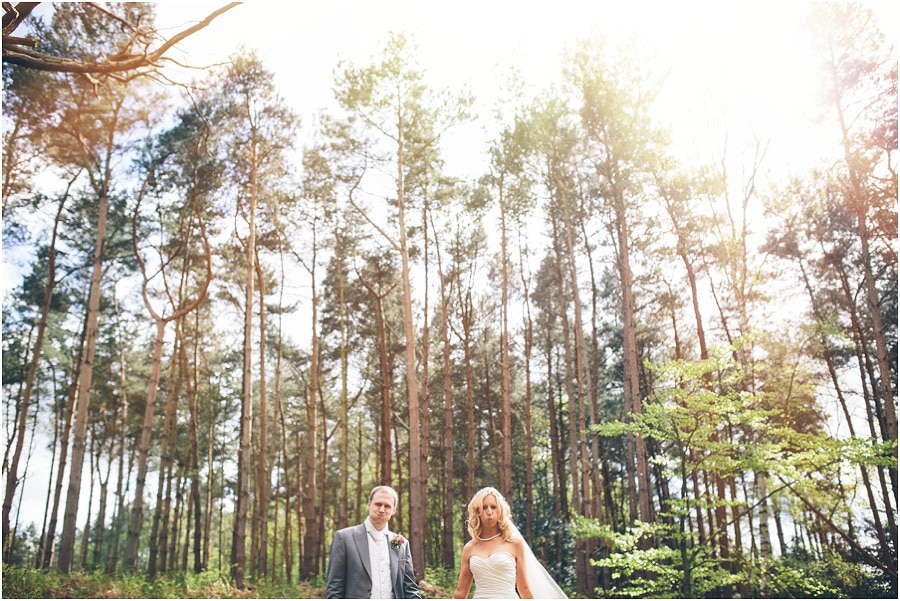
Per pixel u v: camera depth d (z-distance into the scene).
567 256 21.73
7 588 10.72
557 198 19.53
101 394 21.53
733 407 9.27
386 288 20.94
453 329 21.67
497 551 5.25
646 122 15.66
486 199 19.72
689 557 9.17
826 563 11.64
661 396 10.05
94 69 5.83
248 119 16.64
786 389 12.20
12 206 15.52
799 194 14.13
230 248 18.81
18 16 5.46
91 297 15.50
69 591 11.39
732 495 11.82
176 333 20.28
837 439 8.86
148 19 11.28
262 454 20.84
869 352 13.62
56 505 17.77
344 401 20.91
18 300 17.94
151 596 12.23
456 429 23.84
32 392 20.05
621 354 21.23
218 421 25.89
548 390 24.75
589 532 9.24
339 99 16.83
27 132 14.06
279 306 21.41
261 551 20.45
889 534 11.88
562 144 17.94
